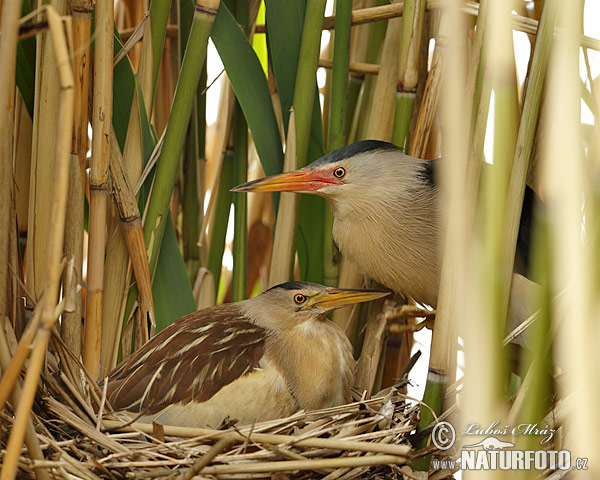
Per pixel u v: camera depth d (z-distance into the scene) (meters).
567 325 1.34
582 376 1.30
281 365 3.97
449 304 2.82
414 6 3.65
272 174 4.10
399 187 4.06
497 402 1.43
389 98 4.18
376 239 4.14
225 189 4.58
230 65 3.89
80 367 3.38
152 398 3.71
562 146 1.36
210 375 3.80
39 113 3.34
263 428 3.44
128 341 3.88
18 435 2.27
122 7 5.28
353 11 3.95
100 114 3.35
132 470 3.07
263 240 6.08
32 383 2.27
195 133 4.41
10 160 2.85
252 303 4.25
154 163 3.76
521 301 3.67
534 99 2.46
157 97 4.80
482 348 1.42
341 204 4.14
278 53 3.97
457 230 1.53
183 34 4.14
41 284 3.42
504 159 1.52
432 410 2.96
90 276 3.51
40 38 3.31
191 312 4.09
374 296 4.07
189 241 4.61
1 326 2.86
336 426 3.38
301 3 3.92
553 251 1.40
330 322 4.26
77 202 3.34
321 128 4.26
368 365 4.11
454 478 3.36
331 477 3.16
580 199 1.34
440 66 3.79
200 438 3.21
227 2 4.23
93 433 3.17
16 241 3.29
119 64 3.74
